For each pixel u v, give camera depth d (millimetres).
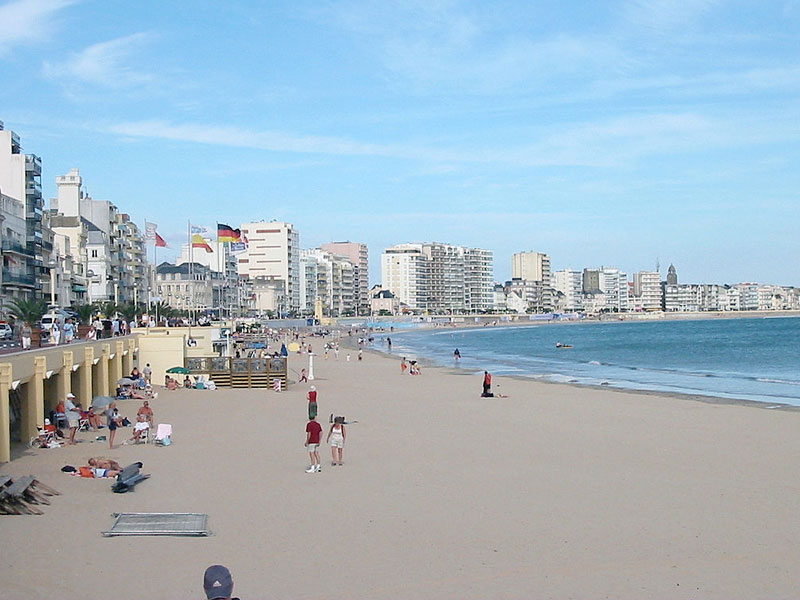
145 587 16578
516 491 25750
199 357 65438
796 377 81188
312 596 16312
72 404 38125
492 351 140625
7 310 81688
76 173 132125
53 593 16109
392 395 58594
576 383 73500
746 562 18547
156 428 38438
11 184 96875
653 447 34656
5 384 29406
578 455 32531
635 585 17047
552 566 18234
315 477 27859
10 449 32469
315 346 150000
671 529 21281
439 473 28641
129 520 21375
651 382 75125
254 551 19219
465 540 20250
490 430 39781
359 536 20547
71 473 27688
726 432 39375
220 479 27391
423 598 16266
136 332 67312
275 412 46688
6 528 20750
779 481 27391
